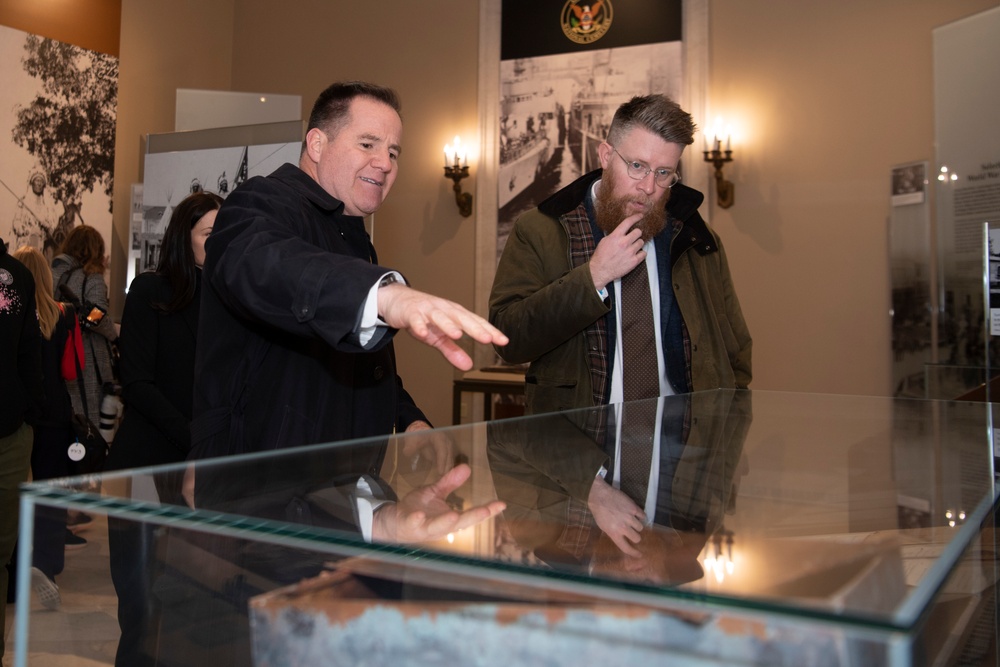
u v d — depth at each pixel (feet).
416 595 1.64
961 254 15.47
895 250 17.29
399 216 22.88
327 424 4.62
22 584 1.75
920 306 16.84
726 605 1.22
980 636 2.45
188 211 7.47
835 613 1.14
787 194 18.81
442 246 22.35
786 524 1.78
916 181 16.96
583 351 6.86
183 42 23.77
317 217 4.88
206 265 4.22
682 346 6.95
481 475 2.22
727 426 3.55
